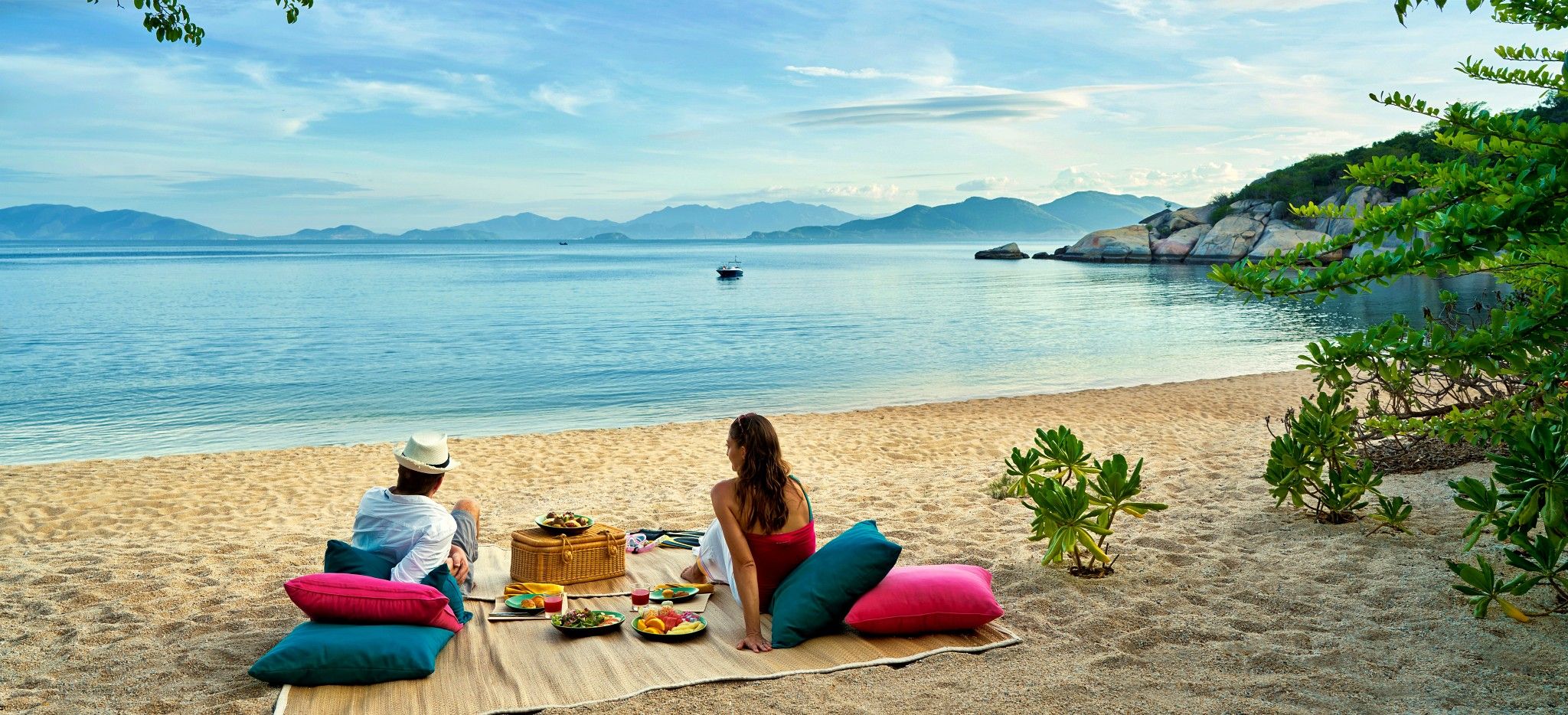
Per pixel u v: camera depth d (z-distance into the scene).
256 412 17.11
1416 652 4.29
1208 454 10.15
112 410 17.34
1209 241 81.31
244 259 138.25
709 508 8.18
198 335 30.33
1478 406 6.08
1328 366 3.67
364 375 21.62
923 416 14.74
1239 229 78.81
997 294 49.91
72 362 23.77
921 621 4.57
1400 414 7.84
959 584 4.70
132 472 10.66
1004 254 122.81
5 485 9.79
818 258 146.75
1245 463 9.33
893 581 4.68
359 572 4.50
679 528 7.49
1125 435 12.05
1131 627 4.78
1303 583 5.35
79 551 6.72
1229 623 4.78
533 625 4.75
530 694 3.92
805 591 4.54
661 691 3.95
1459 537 6.02
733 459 4.76
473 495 9.13
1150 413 14.55
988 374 21.25
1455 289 46.62
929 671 4.21
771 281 68.31
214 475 10.39
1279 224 74.44
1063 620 4.92
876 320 35.25
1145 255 90.81
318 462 11.28
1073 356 24.28
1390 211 3.27
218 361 24.02
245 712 3.81
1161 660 4.32
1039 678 4.12
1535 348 3.23
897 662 4.28
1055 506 5.60
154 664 4.39
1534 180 3.02
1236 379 18.77
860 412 15.29
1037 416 14.44
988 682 4.08
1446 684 3.94
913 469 10.02
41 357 24.83
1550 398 4.59
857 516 7.51
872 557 4.56
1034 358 23.91
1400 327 3.55
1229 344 26.58
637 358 24.47
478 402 18.12
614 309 41.34
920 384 19.92
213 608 5.27
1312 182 77.50
